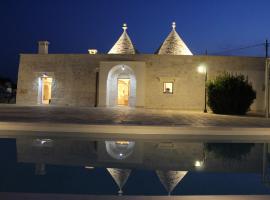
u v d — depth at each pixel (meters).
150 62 24.20
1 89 36.50
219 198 2.95
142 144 7.30
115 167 4.60
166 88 24.14
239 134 9.14
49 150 6.05
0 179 3.76
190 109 23.94
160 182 3.78
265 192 3.43
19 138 7.80
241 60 24.06
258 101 23.94
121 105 25.28
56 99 24.77
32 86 25.16
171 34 28.06
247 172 4.48
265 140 8.44
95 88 24.44
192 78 24.00
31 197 2.85
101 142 7.40
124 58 24.42
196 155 5.92
